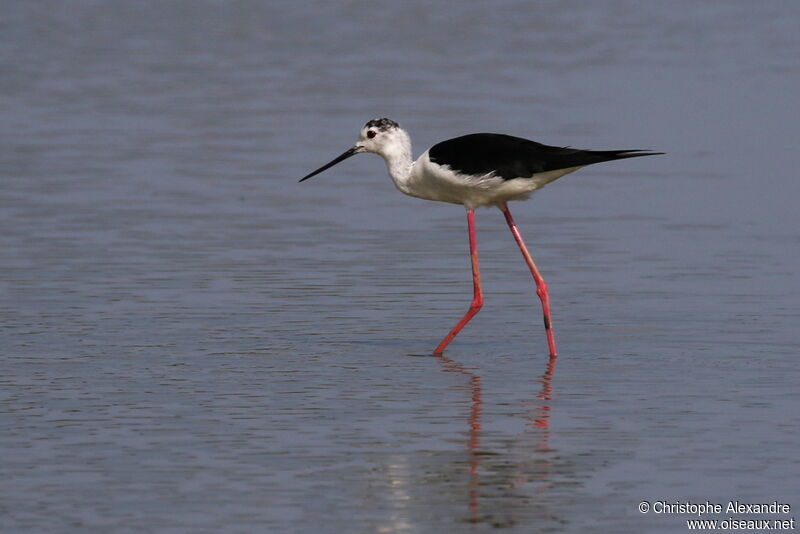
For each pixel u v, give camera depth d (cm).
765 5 4294
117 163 2270
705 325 1348
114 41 3781
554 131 2475
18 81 3131
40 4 4488
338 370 1191
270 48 3659
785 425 1012
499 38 3756
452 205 2017
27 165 2244
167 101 2881
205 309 1421
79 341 1283
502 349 1275
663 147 2375
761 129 2503
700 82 2994
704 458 938
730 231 1809
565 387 1132
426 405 1077
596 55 3419
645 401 1084
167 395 1100
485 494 871
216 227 1841
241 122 2647
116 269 1598
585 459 939
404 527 816
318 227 1856
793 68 3145
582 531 813
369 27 4019
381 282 1557
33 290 1491
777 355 1229
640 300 1462
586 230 1839
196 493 870
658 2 4406
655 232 1816
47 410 1054
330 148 2409
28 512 837
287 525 819
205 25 4100
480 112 2673
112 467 918
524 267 1633
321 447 964
